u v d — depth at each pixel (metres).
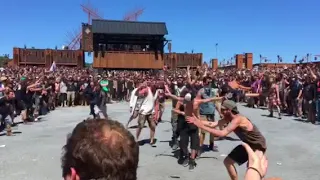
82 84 24.30
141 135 12.38
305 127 14.11
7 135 12.41
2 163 8.57
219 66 57.88
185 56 54.22
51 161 8.78
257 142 5.64
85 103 24.67
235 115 5.73
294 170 7.97
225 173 7.75
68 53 53.38
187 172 7.83
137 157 1.31
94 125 1.30
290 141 11.23
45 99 19.48
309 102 15.30
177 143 10.27
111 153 1.23
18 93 15.31
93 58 47.91
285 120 16.20
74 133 1.29
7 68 39.38
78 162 1.22
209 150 9.95
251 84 22.80
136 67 48.72
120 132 1.29
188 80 9.44
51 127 14.49
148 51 48.97
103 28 47.06
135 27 48.06
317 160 8.85
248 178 1.69
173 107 10.33
